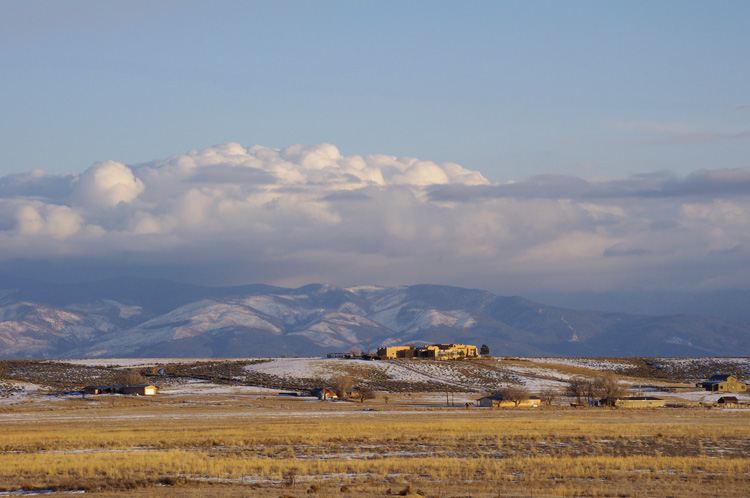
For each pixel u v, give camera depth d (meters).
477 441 130.50
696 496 74.31
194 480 83.88
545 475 88.00
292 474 86.94
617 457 105.69
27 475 88.12
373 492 75.00
